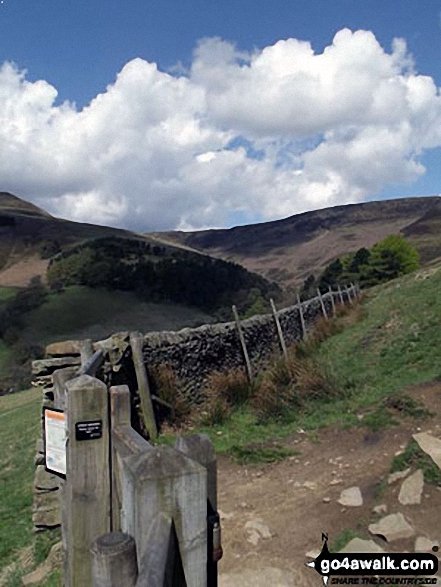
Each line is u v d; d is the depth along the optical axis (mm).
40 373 4820
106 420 2664
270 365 9422
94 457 2643
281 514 4273
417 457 4625
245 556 3723
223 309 54031
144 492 1656
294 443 5852
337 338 11273
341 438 5711
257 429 6484
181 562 1701
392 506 4059
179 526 1697
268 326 10453
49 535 4688
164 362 6891
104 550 1588
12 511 5852
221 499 4695
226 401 7438
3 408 16734
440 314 9969
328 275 34281
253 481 5023
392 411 5992
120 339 6008
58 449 3418
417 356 8016
